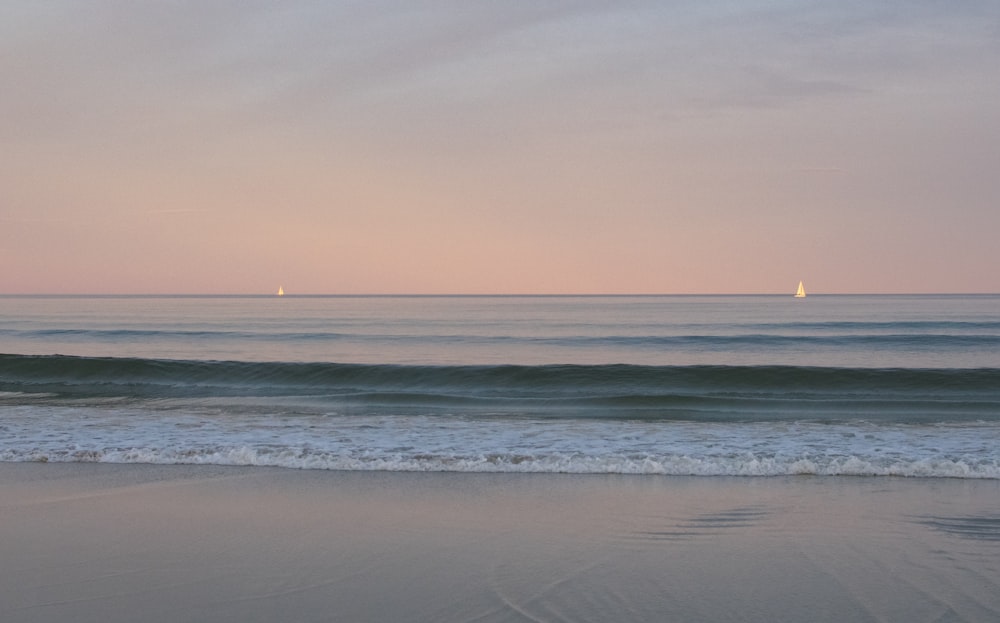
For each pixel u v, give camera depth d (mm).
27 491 7676
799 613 4684
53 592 5020
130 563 5570
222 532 6309
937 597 4926
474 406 14055
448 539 6145
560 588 5102
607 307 98750
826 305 101312
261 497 7453
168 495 7512
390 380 18078
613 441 10125
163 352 28781
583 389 17344
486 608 4770
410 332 42281
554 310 85188
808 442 9992
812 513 6895
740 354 28172
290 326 48875
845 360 25609
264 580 5234
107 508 7051
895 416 12719
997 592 4996
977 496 7465
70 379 18484
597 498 7430
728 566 5516
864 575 5324
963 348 29766
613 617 4625
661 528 6445
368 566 5512
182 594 4984
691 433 10742
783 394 15992
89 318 61438
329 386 18156
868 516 6789
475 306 108375
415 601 4879
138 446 9664
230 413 12852
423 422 11797
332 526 6488
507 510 7004
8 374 18469
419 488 7820
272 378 18531
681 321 54719
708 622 4555
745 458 8859
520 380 17906
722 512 6930
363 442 10047
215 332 39812
